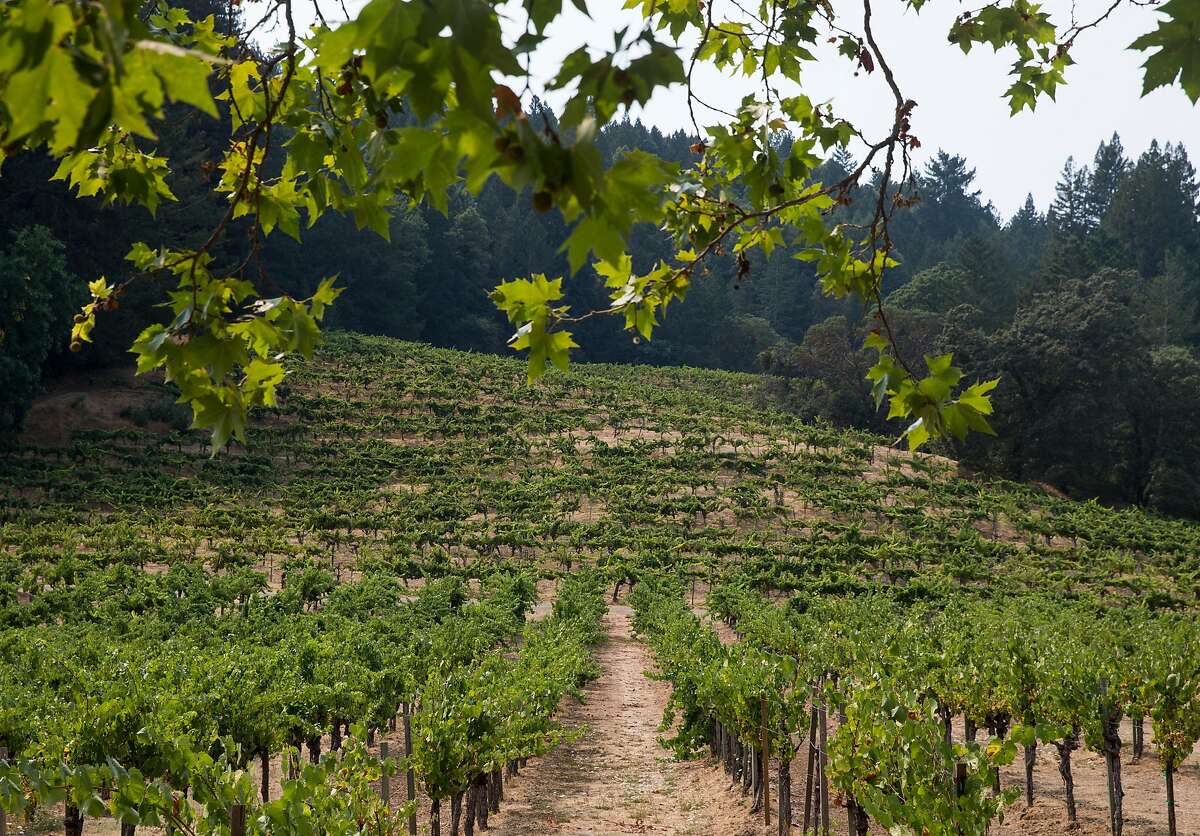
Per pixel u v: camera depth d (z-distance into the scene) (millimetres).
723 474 58469
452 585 32188
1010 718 13742
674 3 3721
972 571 42719
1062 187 124938
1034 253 134875
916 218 142250
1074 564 46500
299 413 64000
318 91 3049
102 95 1501
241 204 2895
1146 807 12734
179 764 5836
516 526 47750
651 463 59250
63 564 30750
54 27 1447
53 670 13734
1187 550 50750
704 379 89188
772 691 11258
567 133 1735
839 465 60469
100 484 48688
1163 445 65188
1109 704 10984
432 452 60188
